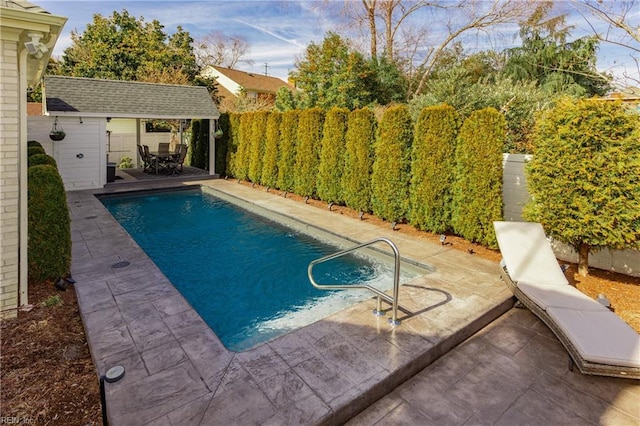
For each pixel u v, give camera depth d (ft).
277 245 24.44
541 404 9.61
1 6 12.15
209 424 8.04
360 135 28.68
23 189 13.92
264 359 10.52
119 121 65.41
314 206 33.04
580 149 15.80
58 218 15.40
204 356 10.55
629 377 9.72
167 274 19.53
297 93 66.03
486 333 13.26
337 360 10.53
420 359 10.87
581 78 51.13
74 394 9.09
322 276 19.42
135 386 9.22
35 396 8.97
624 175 14.97
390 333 12.07
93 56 70.85
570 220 16.30
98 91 41.96
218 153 49.42
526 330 13.48
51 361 10.47
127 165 56.85
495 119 20.53
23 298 13.85
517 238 16.52
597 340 10.41
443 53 61.67
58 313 13.33
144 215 32.17
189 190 43.19
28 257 14.75
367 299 15.17
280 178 38.17
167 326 12.16
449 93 38.34
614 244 15.70
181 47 81.15
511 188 22.13
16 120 13.38
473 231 21.93
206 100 50.44
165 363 10.19
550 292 13.50
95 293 14.57
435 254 20.85
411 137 25.73
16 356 10.63
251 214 32.91
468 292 15.56
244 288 17.94
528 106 33.88
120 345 11.01
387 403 9.58
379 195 27.09
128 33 75.15
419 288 15.98
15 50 13.17
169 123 69.36
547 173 16.92
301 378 9.70
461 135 22.21
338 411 8.61
